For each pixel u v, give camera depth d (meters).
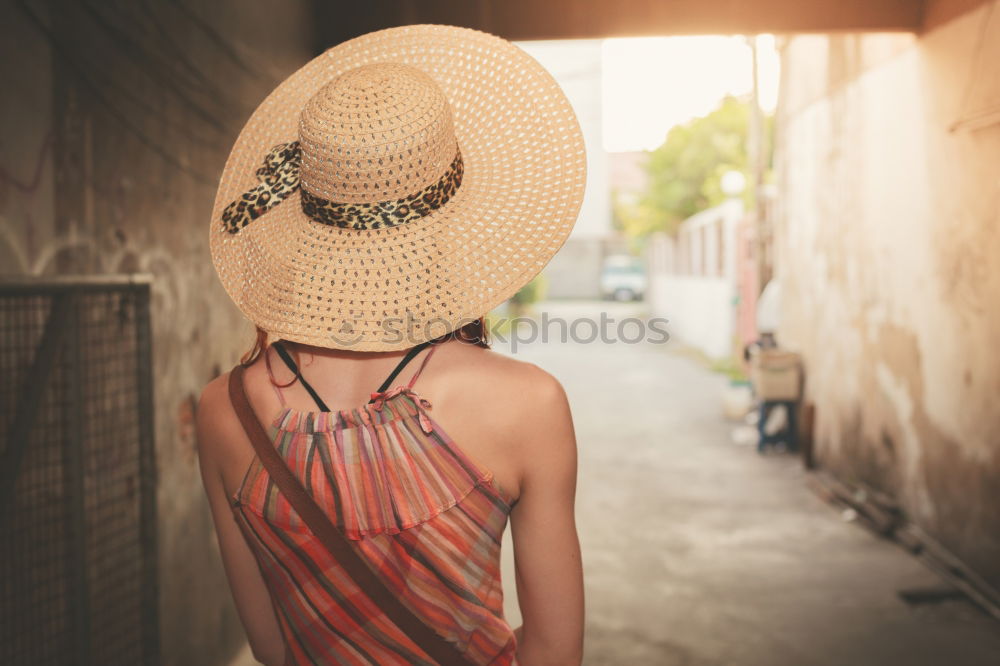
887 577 4.70
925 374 5.09
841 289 6.71
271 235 0.95
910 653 3.79
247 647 3.91
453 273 0.89
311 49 5.14
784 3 5.40
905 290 5.39
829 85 6.97
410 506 0.85
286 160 0.97
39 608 2.30
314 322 0.87
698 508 6.17
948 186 4.75
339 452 0.86
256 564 1.03
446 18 5.47
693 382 13.20
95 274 2.63
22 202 2.27
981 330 4.35
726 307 15.25
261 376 0.94
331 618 0.88
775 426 8.96
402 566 0.86
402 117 0.87
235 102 3.83
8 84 2.21
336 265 0.89
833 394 6.89
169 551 3.11
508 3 5.55
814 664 3.70
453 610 0.87
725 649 3.86
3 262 2.18
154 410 2.99
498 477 0.88
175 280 3.22
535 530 0.91
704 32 5.51
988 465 4.29
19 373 2.26
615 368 15.38
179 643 3.18
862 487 6.16
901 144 5.45
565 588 0.92
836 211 6.83
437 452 0.86
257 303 0.92
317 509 0.86
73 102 2.52
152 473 2.74
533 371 0.90
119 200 2.79
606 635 4.03
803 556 5.08
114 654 2.67
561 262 40.56
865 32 5.27
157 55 3.06
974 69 4.43
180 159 3.27
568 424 0.90
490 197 0.94
